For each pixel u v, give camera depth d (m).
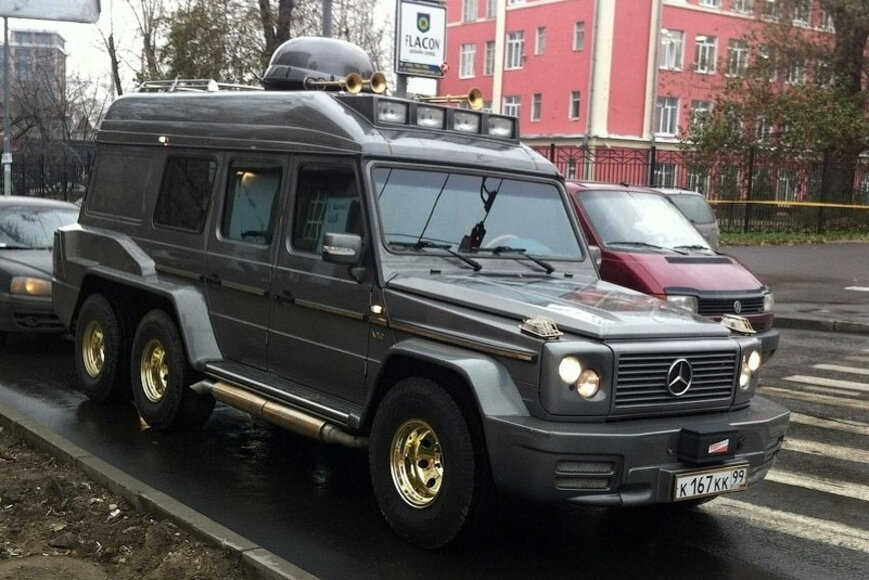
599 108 46.81
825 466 7.18
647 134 47.81
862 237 29.58
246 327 6.68
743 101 32.62
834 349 12.82
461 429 4.94
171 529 5.05
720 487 5.00
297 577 4.36
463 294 5.29
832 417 8.78
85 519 5.24
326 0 16.25
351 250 5.54
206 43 24.92
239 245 6.74
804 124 31.03
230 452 7.00
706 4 49.22
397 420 5.29
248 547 4.71
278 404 6.14
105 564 4.73
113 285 7.93
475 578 4.86
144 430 7.50
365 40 25.48
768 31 33.44
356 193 5.83
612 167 32.28
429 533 5.09
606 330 4.86
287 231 6.31
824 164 30.89
